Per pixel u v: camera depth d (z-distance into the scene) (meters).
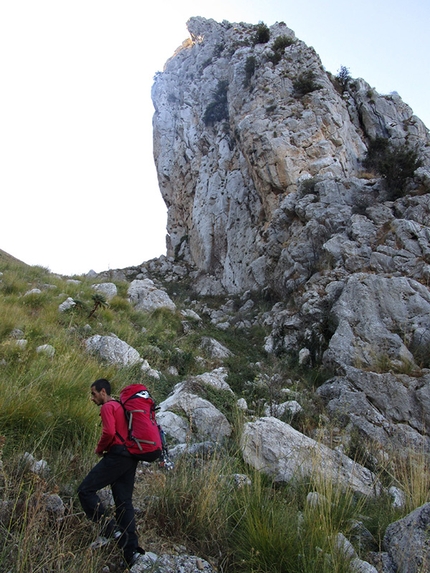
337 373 10.66
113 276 29.64
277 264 17.19
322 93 21.59
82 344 9.34
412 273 12.62
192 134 31.12
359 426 8.63
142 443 3.95
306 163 19.89
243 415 7.66
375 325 11.21
